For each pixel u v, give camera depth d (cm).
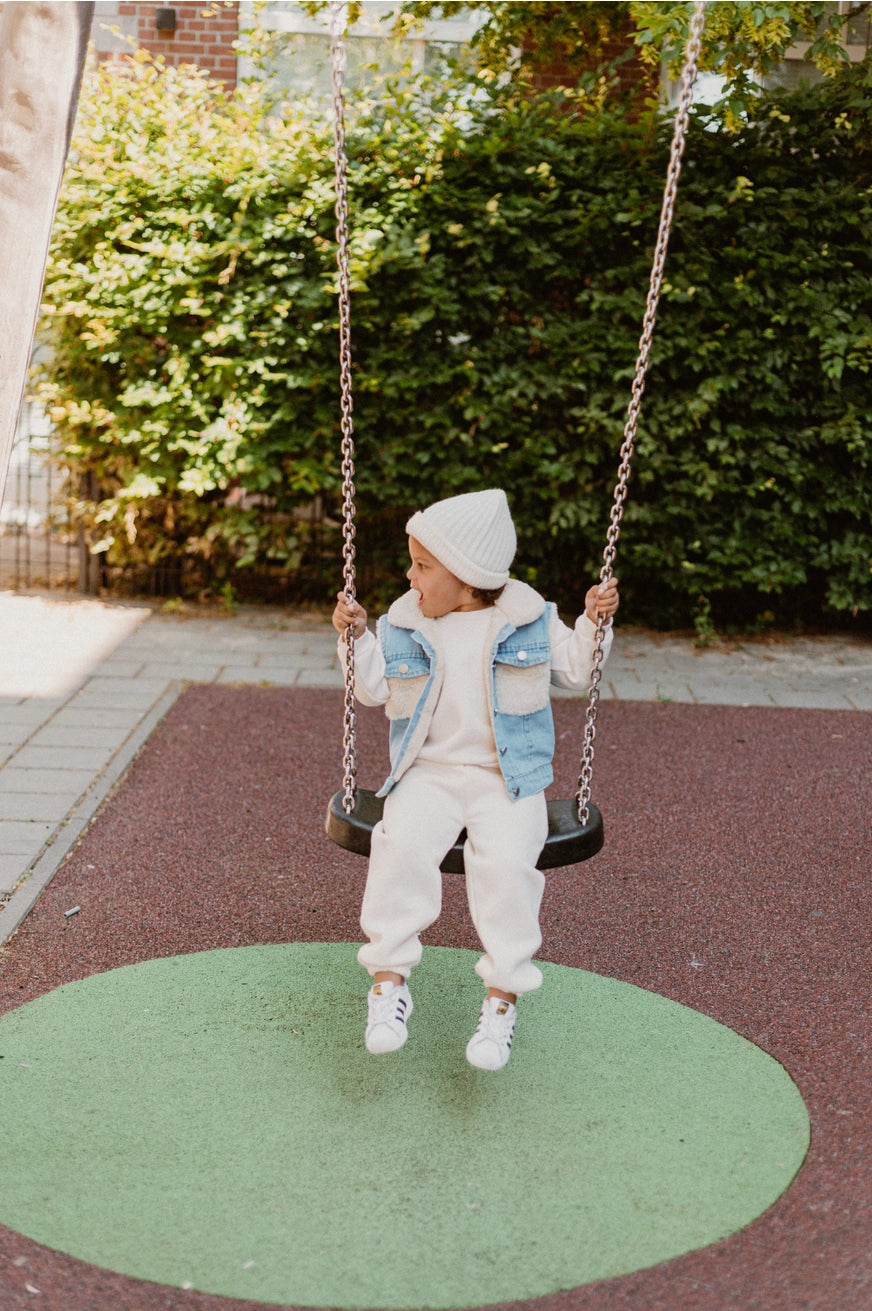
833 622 845
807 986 363
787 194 743
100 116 754
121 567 848
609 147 757
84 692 639
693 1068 315
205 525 840
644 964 375
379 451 792
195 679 673
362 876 435
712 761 574
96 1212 255
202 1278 237
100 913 399
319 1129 285
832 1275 241
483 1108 295
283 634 778
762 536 788
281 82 956
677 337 758
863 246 755
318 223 757
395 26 763
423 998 347
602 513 794
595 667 302
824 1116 296
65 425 800
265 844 460
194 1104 293
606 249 771
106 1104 292
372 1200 260
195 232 753
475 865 290
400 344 775
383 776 537
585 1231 252
